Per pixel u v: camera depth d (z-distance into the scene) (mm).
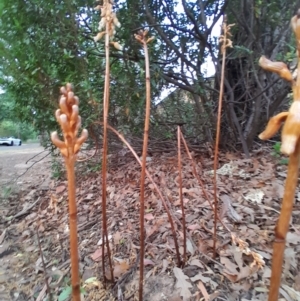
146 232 2123
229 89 3396
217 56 3326
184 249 1736
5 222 2891
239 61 3451
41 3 2672
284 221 859
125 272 1782
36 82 2924
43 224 2660
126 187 2980
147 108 1256
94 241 2188
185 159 3469
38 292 1818
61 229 2512
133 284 1692
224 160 3352
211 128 3686
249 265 1693
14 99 3381
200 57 3314
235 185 2680
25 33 2789
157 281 1670
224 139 3697
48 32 2846
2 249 2375
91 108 3045
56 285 1833
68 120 866
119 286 1689
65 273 1915
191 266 1729
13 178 4289
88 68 3092
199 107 3572
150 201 2547
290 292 1518
